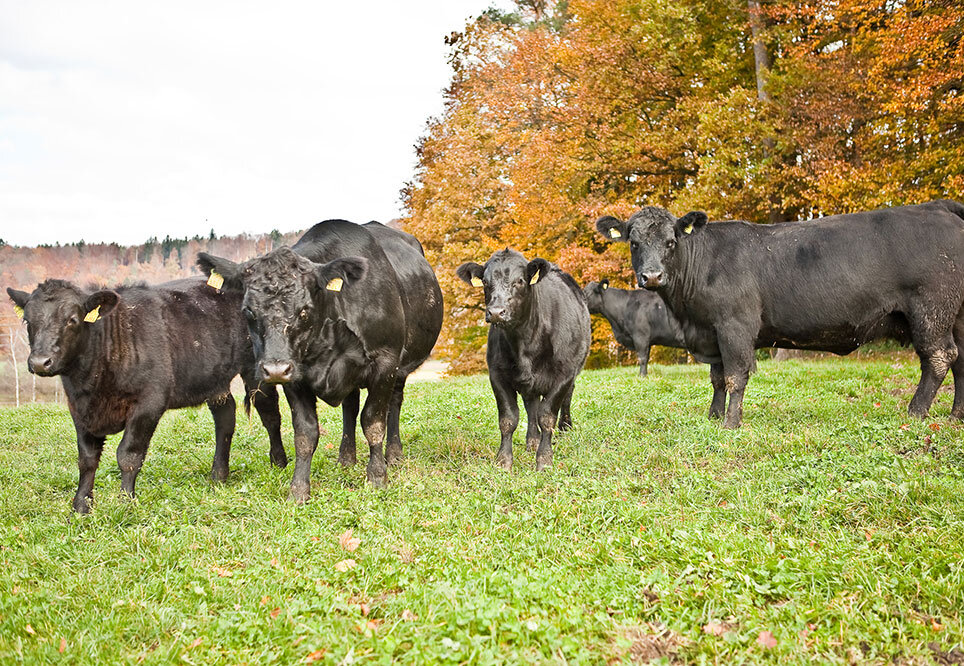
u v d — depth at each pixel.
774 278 9.95
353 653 3.91
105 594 4.79
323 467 8.63
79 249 79.44
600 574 4.81
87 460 7.26
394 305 7.88
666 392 13.98
